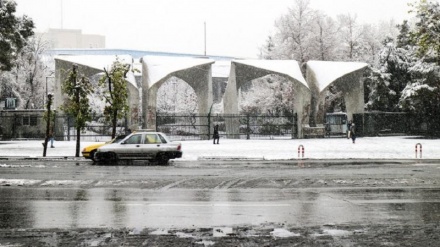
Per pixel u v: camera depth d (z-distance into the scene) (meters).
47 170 18.70
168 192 12.90
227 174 17.42
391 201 11.46
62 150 30.83
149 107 45.34
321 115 49.81
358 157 26.08
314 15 63.56
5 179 15.58
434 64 51.81
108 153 22.09
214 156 26.20
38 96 62.59
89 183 14.67
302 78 48.88
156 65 46.97
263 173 17.78
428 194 12.58
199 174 17.41
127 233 8.13
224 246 7.30
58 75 45.62
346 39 65.56
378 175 17.06
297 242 7.52
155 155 22.27
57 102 45.34
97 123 58.22
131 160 24.12
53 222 9.06
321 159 25.03
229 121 49.44
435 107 54.91
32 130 48.09
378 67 61.66
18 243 7.45
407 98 53.53
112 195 12.34
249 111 65.19
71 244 7.39
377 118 54.94
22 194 12.44
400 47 65.69
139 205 10.88
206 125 46.91
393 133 56.09
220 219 9.38
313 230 8.37
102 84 30.69
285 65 49.78
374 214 9.88
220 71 90.44
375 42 67.06
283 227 8.63
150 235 7.98
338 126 59.59
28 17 44.88
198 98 50.12
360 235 7.98
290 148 32.59
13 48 41.59
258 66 48.69
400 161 23.70
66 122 51.12
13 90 57.19
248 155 27.12
